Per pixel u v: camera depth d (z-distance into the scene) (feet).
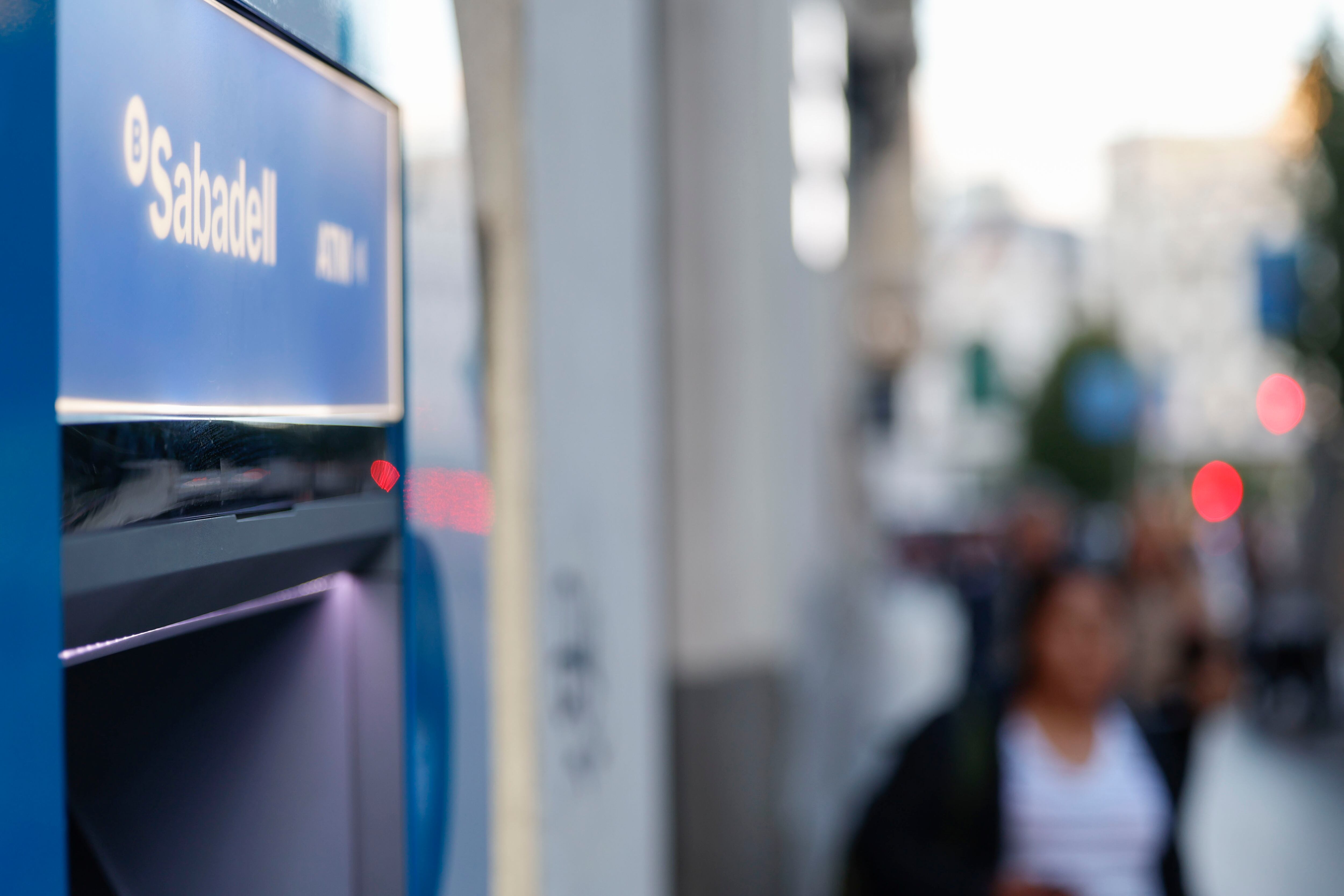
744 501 18.67
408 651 5.06
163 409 3.51
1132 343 119.65
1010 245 233.55
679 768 17.43
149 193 3.48
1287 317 51.55
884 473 59.82
